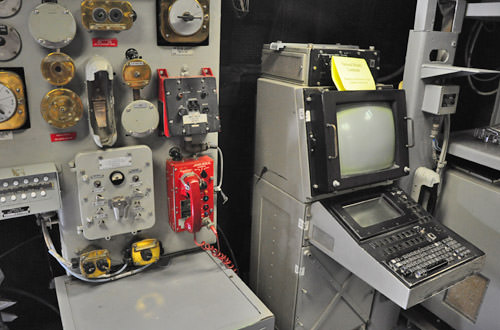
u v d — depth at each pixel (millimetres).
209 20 1586
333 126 1593
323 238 1755
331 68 1729
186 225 1697
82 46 1406
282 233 1979
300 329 2006
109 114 1448
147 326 1390
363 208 1842
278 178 1939
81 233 1582
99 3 1356
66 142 1459
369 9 2432
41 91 1374
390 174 1833
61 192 1495
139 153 1522
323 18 2305
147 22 1491
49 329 2025
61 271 1954
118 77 1495
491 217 1988
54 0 1312
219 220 2359
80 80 1432
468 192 2082
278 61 1888
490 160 1944
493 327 2041
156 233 1750
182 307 1495
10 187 1352
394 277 1448
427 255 1585
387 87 1919
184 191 1638
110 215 1538
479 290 2080
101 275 1590
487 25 2607
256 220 2213
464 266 1588
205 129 1612
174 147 1673
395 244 1616
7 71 1303
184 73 1612
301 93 1659
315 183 1721
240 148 2285
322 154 1633
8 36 1276
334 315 2084
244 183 2367
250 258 2361
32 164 1426
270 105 1900
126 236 1676
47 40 1296
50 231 1859
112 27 1395
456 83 2789
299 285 1910
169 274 1694
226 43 2068
